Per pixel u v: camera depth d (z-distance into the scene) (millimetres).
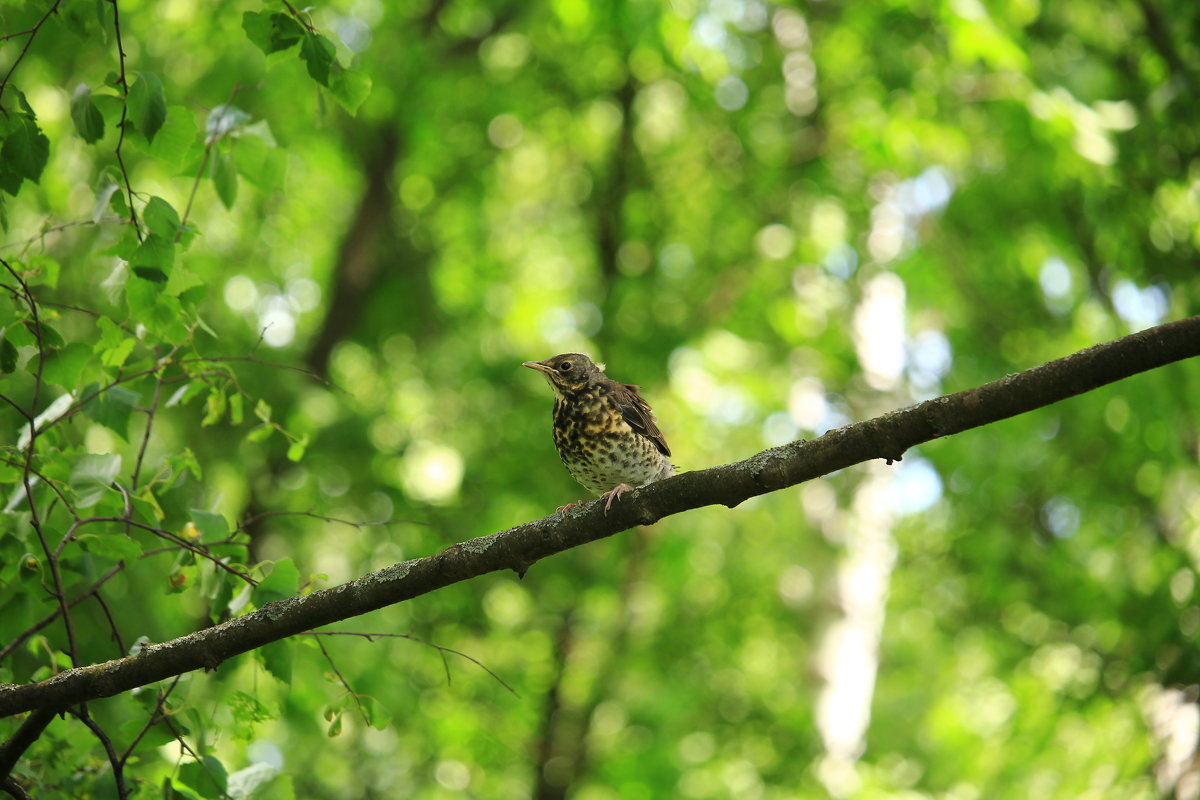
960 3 11727
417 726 14305
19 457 5066
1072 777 12719
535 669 17188
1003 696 16016
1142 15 12781
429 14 16094
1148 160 12195
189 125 4914
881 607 16516
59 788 5438
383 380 16688
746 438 18234
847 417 17812
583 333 17391
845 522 16750
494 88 16656
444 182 17672
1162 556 12805
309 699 11688
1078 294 14727
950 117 14766
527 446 15664
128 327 5434
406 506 14219
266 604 4871
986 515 15344
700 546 17703
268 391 13484
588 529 4848
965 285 16469
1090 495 14398
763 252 17562
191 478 11117
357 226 16875
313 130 15539
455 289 18031
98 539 4945
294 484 13844
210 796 5090
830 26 16234
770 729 17875
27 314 5055
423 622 14508
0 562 5199
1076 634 13945
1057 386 4289
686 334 16578
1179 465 12688
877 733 18328
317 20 12383
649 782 16734
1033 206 15078
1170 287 12531
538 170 18781
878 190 17125
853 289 17562
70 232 11281
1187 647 10805
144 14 13023
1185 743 11086
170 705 5223
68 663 5961
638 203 18250
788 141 17453
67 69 11219
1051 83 12195
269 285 16906
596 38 15961
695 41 15312
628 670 17422
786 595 17891
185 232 5176
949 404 4406
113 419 5195
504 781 17547
